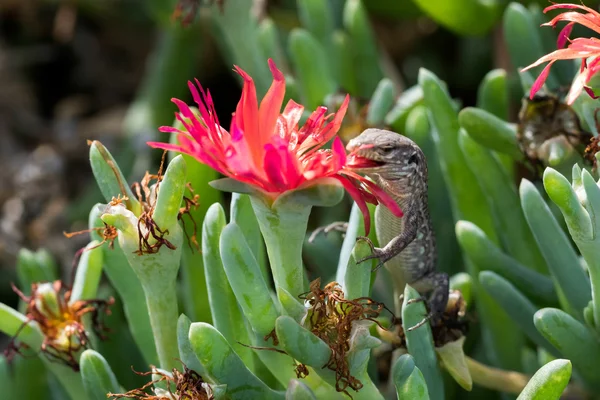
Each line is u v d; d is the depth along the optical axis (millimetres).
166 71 854
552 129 698
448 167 713
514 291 686
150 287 663
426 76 708
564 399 698
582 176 648
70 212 854
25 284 727
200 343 645
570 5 660
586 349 673
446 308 690
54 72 1048
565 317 669
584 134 696
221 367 649
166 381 664
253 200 641
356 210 671
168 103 855
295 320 648
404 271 692
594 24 652
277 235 644
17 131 983
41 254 739
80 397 690
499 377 695
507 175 719
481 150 705
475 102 905
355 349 646
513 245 715
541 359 724
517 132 700
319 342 642
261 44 784
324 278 732
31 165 889
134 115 862
